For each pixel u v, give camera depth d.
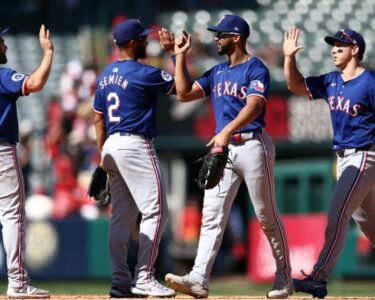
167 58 64.56
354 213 31.22
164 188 29.88
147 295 29.59
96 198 31.30
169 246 63.84
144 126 29.69
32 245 57.25
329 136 62.12
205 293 29.11
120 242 30.20
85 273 56.72
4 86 28.81
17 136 29.52
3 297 29.89
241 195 71.88
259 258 59.91
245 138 28.91
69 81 67.06
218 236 29.28
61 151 64.19
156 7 79.44
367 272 56.31
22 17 82.69
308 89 30.56
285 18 77.81
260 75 28.72
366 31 76.62
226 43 29.27
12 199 29.31
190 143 62.19
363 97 29.38
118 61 30.19
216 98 29.47
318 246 55.62
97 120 30.62
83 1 80.12
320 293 29.77
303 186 57.12
